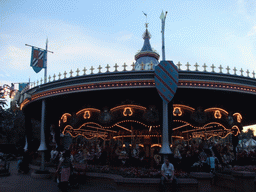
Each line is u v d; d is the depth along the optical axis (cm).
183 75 1236
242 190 872
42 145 1509
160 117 1256
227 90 1275
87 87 1300
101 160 1503
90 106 1587
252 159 1709
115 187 1065
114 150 1544
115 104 1680
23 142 3650
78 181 1192
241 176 882
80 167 1288
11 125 4294
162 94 1181
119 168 1270
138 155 1486
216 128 2172
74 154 1709
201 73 1241
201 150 1498
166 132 1212
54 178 1285
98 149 1648
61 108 1800
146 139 1844
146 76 1234
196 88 1241
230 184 1077
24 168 1623
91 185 1173
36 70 1794
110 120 1522
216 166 1271
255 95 1409
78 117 1631
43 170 1462
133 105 1491
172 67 1205
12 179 1329
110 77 1262
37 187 1065
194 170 1209
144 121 1500
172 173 950
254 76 1345
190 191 975
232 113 1638
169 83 1191
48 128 1566
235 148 1861
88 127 2283
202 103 1634
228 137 2277
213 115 1580
